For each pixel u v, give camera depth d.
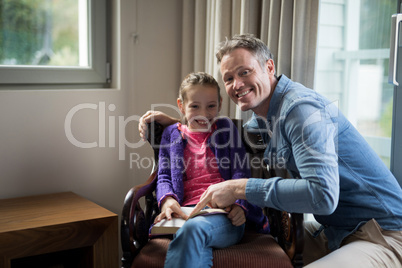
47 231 1.71
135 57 2.38
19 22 2.13
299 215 1.43
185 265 1.33
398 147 1.86
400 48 1.80
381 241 1.49
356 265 1.41
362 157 1.57
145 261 1.42
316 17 1.88
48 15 2.21
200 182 1.69
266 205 1.45
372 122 2.06
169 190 1.62
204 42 2.35
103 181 2.35
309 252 1.88
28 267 2.08
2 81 2.08
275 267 1.40
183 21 2.42
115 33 2.35
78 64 2.33
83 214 1.86
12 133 2.07
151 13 2.40
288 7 1.91
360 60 2.09
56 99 2.16
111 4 2.37
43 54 2.22
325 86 2.19
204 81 1.72
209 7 2.27
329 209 1.37
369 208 1.55
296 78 1.90
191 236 1.35
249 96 1.58
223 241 1.45
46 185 2.18
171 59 2.49
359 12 2.07
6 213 1.86
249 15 2.05
